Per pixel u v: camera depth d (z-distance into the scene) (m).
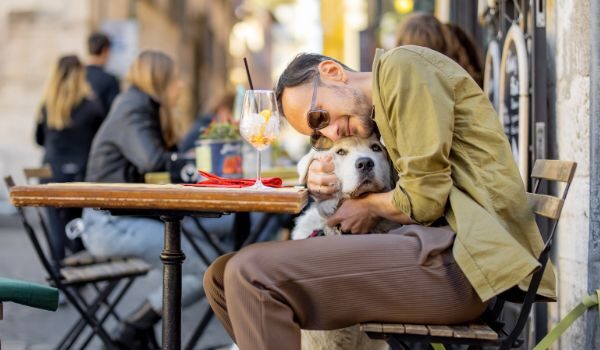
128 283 4.37
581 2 3.03
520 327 2.39
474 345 2.35
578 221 3.07
